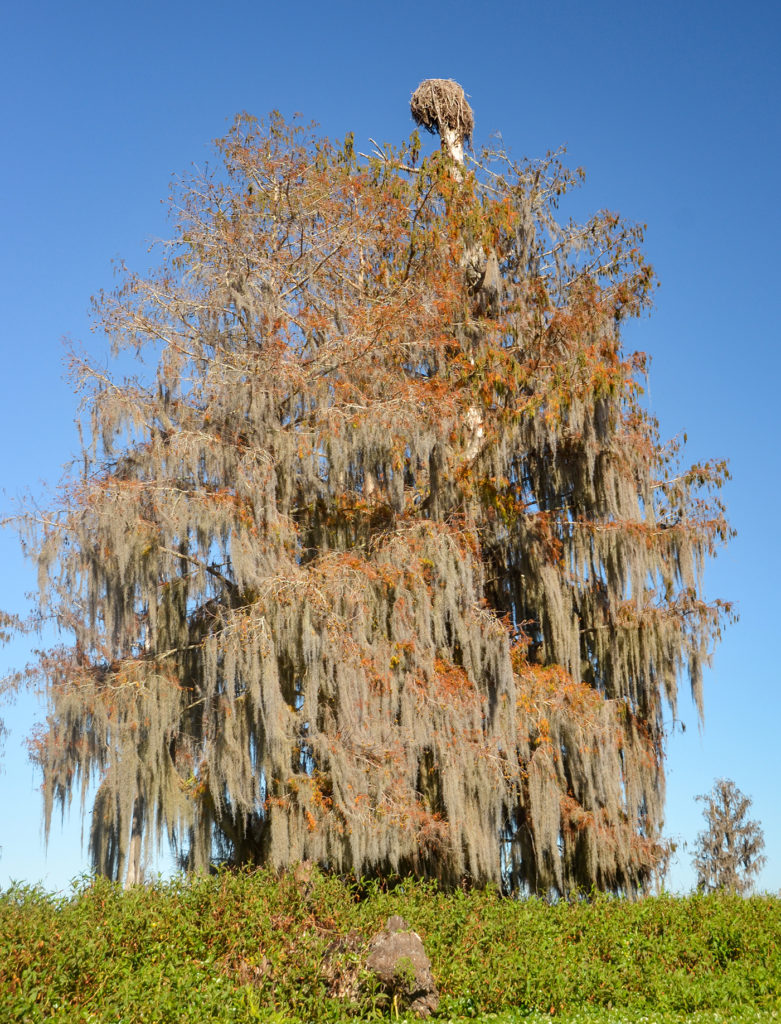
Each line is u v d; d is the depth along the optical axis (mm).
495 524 18250
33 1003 8062
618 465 18625
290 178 18266
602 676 18891
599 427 18078
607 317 19719
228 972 9898
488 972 11141
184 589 15953
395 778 14773
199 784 14906
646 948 12656
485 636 16281
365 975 10297
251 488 15266
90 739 15016
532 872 17188
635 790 17781
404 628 15461
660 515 19578
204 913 11008
